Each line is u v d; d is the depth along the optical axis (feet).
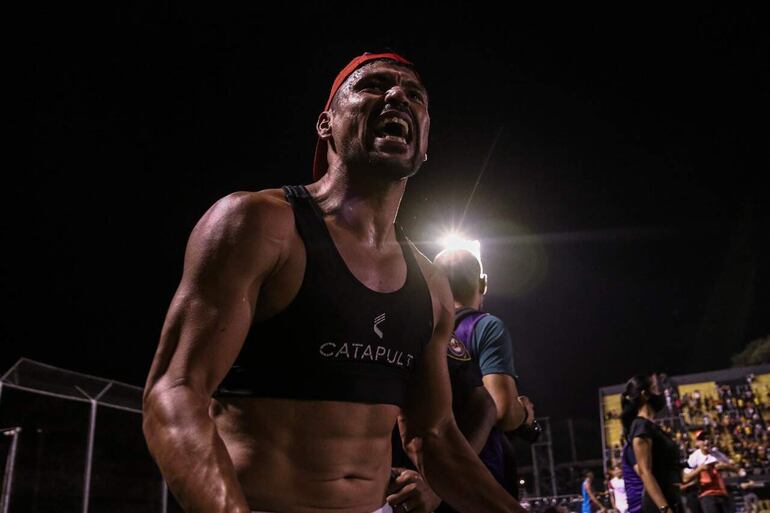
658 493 13.23
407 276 4.72
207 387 3.54
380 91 4.84
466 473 5.02
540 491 63.21
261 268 3.87
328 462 3.92
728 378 71.82
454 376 7.54
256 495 3.76
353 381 4.05
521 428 9.56
